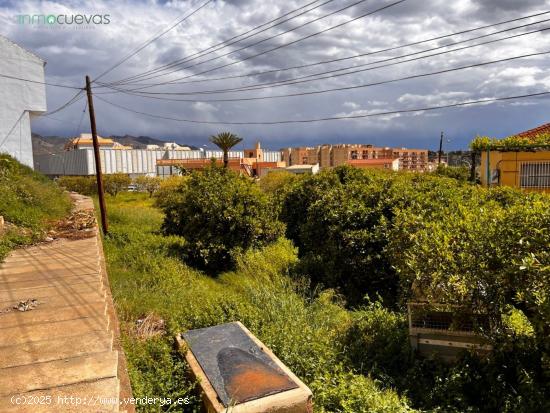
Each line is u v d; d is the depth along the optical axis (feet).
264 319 18.15
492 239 14.84
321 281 29.35
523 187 51.31
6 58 53.11
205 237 34.96
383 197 28.68
